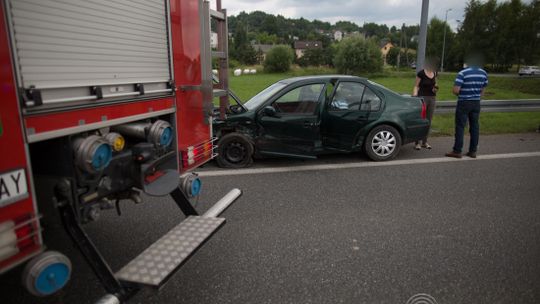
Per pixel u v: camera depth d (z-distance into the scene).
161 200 4.87
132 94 2.82
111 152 2.58
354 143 6.75
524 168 6.43
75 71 2.31
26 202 1.99
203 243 2.84
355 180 5.78
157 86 3.14
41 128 2.08
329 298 2.94
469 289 3.06
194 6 3.57
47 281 2.03
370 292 3.01
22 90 1.96
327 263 3.44
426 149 7.75
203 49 3.70
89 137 2.44
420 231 4.09
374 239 3.90
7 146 1.88
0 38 1.83
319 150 6.52
